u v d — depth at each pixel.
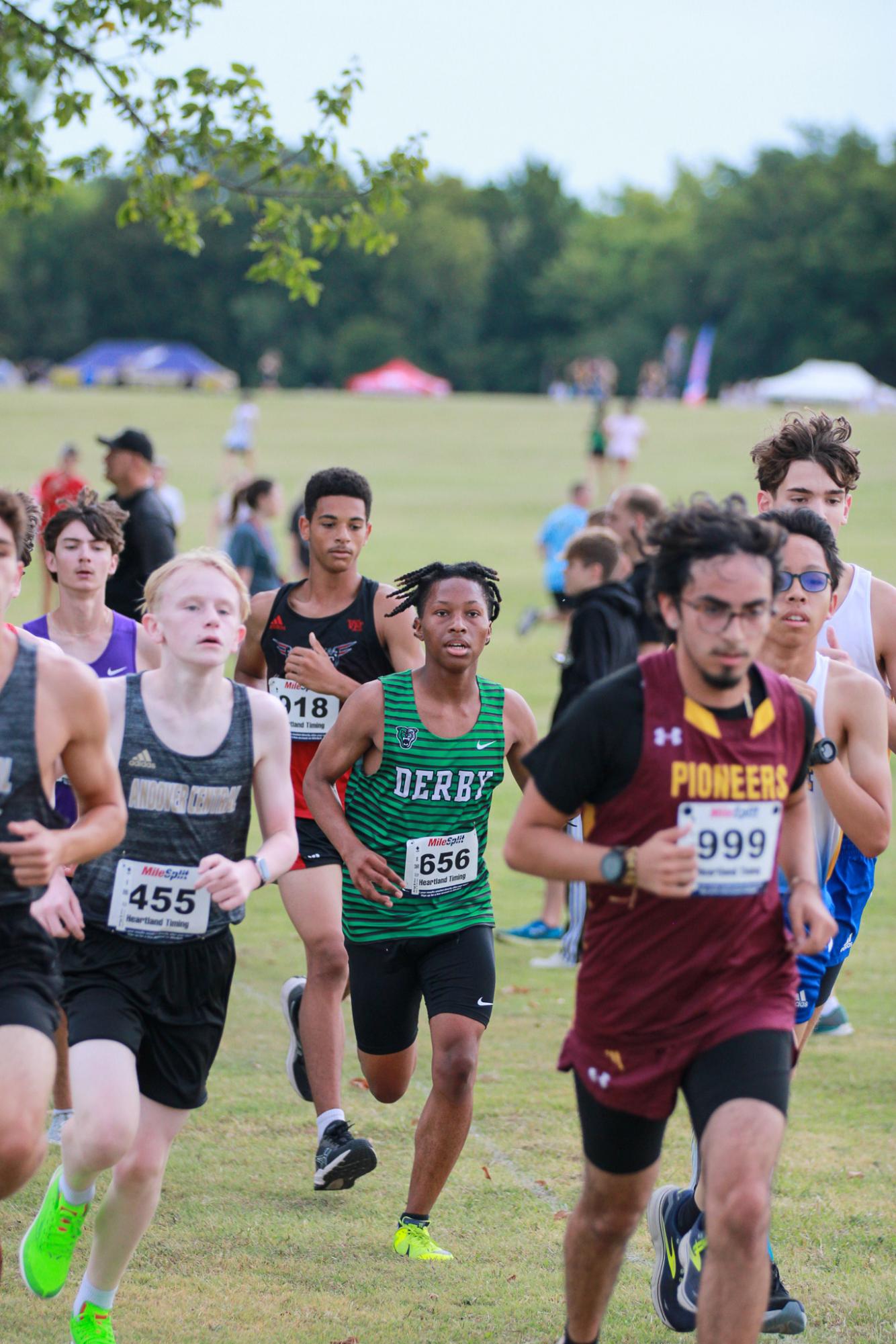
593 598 16.44
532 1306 9.43
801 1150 12.20
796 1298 9.63
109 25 19.11
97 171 20.17
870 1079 13.96
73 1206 8.61
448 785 10.57
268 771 8.88
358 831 10.84
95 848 7.79
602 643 16.31
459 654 10.47
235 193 20.17
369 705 10.65
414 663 12.97
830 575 9.37
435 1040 10.17
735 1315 6.95
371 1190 11.29
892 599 10.88
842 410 155.12
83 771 7.86
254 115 19.72
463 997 10.34
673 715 7.41
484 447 90.88
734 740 7.45
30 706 7.56
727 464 82.44
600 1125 7.78
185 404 111.81
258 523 27.09
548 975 17.38
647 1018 7.55
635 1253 10.63
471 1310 9.38
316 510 12.89
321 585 13.05
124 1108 8.08
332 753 10.78
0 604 7.53
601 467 74.69
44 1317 9.20
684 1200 9.28
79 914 8.45
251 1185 11.30
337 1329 9.09
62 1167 8.55
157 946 8.66
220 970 8.84
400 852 10.64
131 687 8.66
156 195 20.06
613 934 7.58
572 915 17.25
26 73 19.47
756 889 7.53
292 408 113.56
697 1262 9.04
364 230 20.31
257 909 20.31
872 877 10.09
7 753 7.52
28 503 10.45
